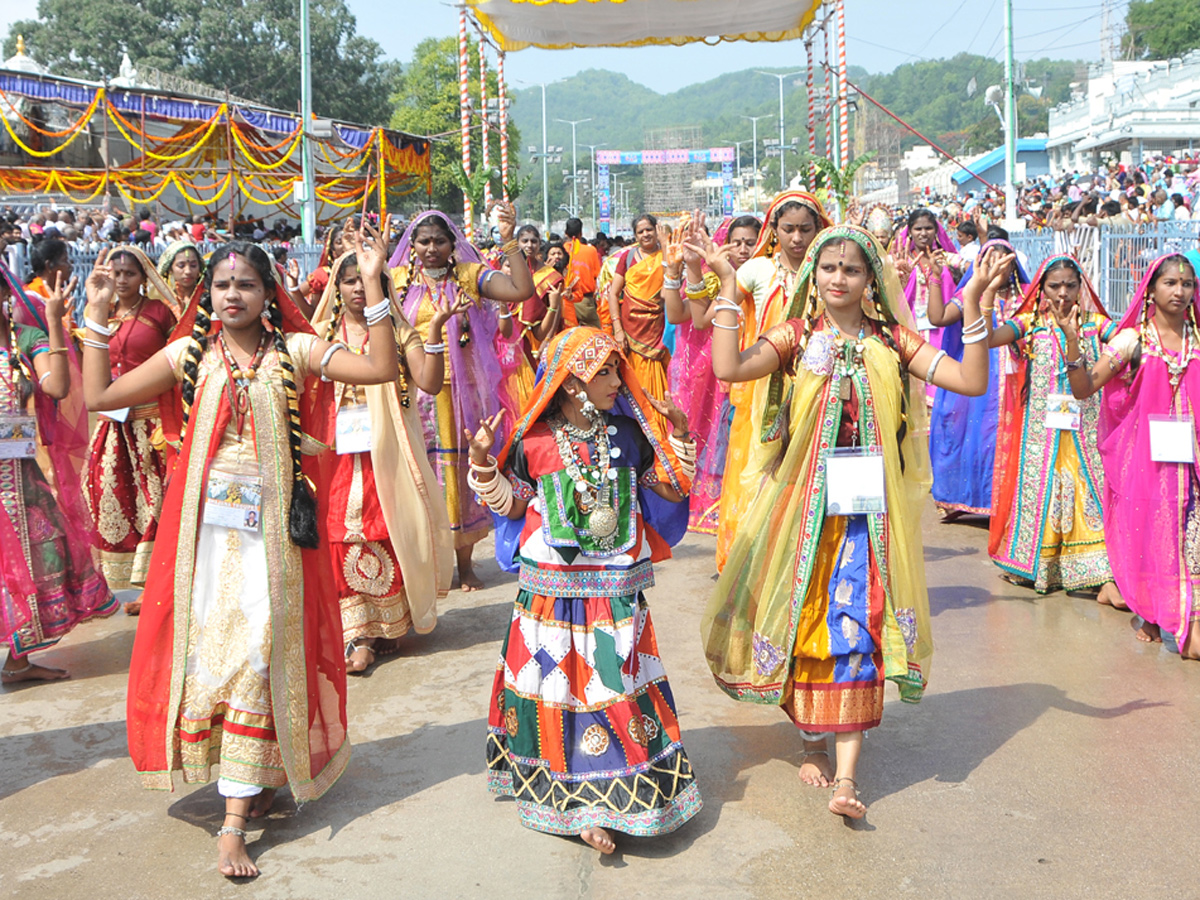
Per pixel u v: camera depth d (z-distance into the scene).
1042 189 27.50
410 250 6.09
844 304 3.67
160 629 3.50
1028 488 6.11
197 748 3.48
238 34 53.84
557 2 8.44
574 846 3.46
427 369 4.96
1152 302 5.20
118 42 52.88
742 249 6.00
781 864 3.32
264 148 21.56
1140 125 34.03
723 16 9.49
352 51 56.34
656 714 3.51
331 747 3.71
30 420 4.99
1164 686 4.70
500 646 5.43
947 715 4.44
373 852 3.45
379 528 5.09
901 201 42.41
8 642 4.98
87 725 4.57
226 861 3.31
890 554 3.68
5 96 20.22
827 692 3.63
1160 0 60.50
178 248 6.05
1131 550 5.25
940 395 7.60
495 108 10.36
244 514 3.45
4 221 9.49
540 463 3.51
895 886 3.19
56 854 3.49
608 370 3.45
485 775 3.99
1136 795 3.71
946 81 134.12
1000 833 3.48
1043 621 5.62
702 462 7.06
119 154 22.69
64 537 5.22
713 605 4.01
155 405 6.08
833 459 3.65
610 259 8.60
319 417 3.65
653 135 81.75
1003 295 6.82
